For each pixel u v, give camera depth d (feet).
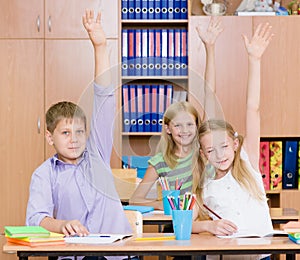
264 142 16.61
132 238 8.67
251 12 16.80
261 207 10.15
